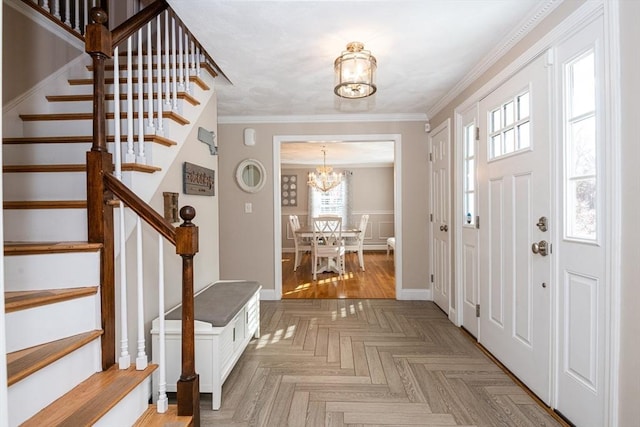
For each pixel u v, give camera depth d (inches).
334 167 340.5
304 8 74.2
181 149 97.2
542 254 75.1
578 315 65.4
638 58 52.7
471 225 113.8
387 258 287.1
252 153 163.8
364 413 73.7
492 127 99.6
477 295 109.7
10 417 45.8
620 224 56.1
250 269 164.4
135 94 90.7
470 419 71.3
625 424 55.6
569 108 67.7
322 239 237.9
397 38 87.1
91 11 63.3
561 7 68.7
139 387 60.9
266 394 81.5
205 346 76.2
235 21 79.2
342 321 131.9
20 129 87.0
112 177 62.6
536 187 77.7
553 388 72.5
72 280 61.8
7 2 83.0
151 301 83.7
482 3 72.6
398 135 160.9
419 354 102.0
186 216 62.1
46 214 70.0
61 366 53.6
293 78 113.8
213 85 119.6
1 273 33.4
